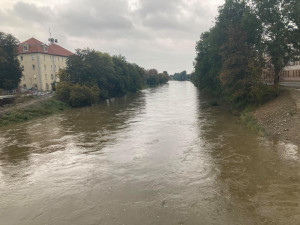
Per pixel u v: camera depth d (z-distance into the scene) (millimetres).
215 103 45219
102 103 59000
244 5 39438
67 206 11836
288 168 14562
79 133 26609
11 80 53844
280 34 33188
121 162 17281
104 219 10625
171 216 10617
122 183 13969
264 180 13367
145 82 144000
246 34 35469
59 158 18672
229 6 40188
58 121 34625
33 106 41000
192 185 13344
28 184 14406
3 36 53781
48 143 22938
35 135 26312
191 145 20344
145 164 16719
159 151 19281
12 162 18172
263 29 35344
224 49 37500
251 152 17672
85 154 19359
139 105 51281
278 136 20609
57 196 12844
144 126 28875
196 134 23812
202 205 11344
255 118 27547
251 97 33406
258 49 35500
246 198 11734
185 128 26766
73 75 59562
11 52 54438
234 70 34531
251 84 34031
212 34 44094
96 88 58250
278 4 34062
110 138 23875
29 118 36312
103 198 12406
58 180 14773
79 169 16344
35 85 72500
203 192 12531
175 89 110625
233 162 16094
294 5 32219
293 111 23891
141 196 12422
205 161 16625
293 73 54125
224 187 12914
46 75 74750
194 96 68188
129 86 85438
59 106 47062
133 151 19594
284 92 31969
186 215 10641
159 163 16766
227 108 40000
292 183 12844
